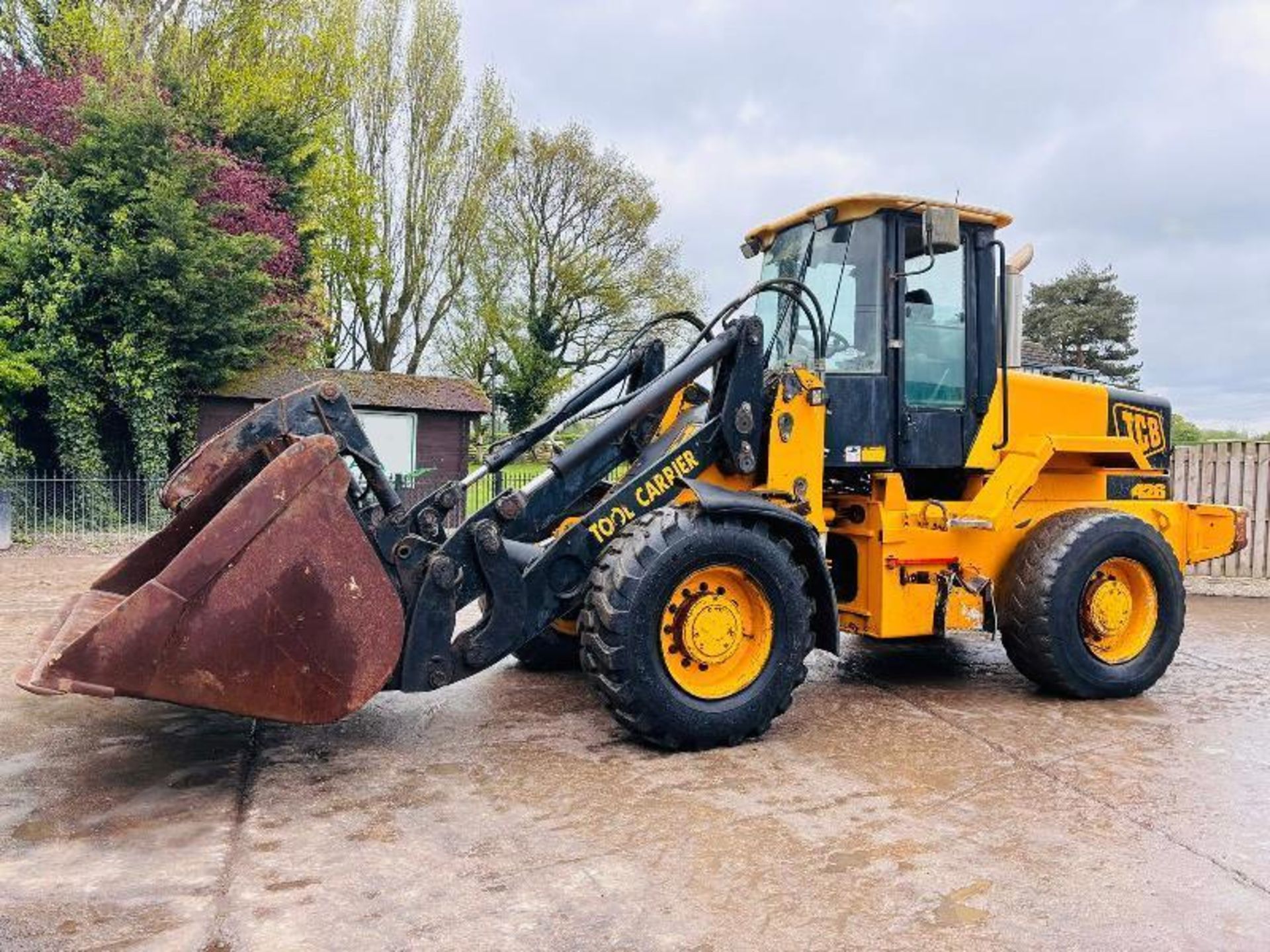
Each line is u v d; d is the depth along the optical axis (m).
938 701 4.70
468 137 29.09
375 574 3.24
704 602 3.83
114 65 15.89
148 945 2.28
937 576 4.75
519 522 3.90
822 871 2.73
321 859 2.78
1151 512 5.35
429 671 3.52
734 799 3.30
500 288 29.27
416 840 2.93
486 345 29.12
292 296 18.94
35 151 13.86
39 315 13.01
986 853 2.86
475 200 29.05
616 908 2.49
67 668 2.85
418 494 18.28
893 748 3.91
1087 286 38.94
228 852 2.83
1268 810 3.23
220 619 3.00
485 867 2.74
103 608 3.55
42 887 2.59
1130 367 39.00
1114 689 4.70
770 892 2.60
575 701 4.63
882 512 4.65
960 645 6.23
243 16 19.53
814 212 4.89
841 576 4.95
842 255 4.82
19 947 2.27
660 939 2.34
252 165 17.41
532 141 29.25
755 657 3.96
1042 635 4.59
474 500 15.05
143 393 13.73
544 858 2.80
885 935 2.37
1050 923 2.44
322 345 23.97
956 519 4.60
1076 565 4.61
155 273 13.58
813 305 4.84
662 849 2.87
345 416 3.78
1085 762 3.73
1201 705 4.66
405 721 4.26
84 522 13.20
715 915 2.46
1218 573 10.23
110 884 2.61
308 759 3.72
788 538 4.13
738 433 4.17
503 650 3.69
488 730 4.14
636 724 3.70
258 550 3.05
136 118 13.60
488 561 3.64
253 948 2.27
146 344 13.89
